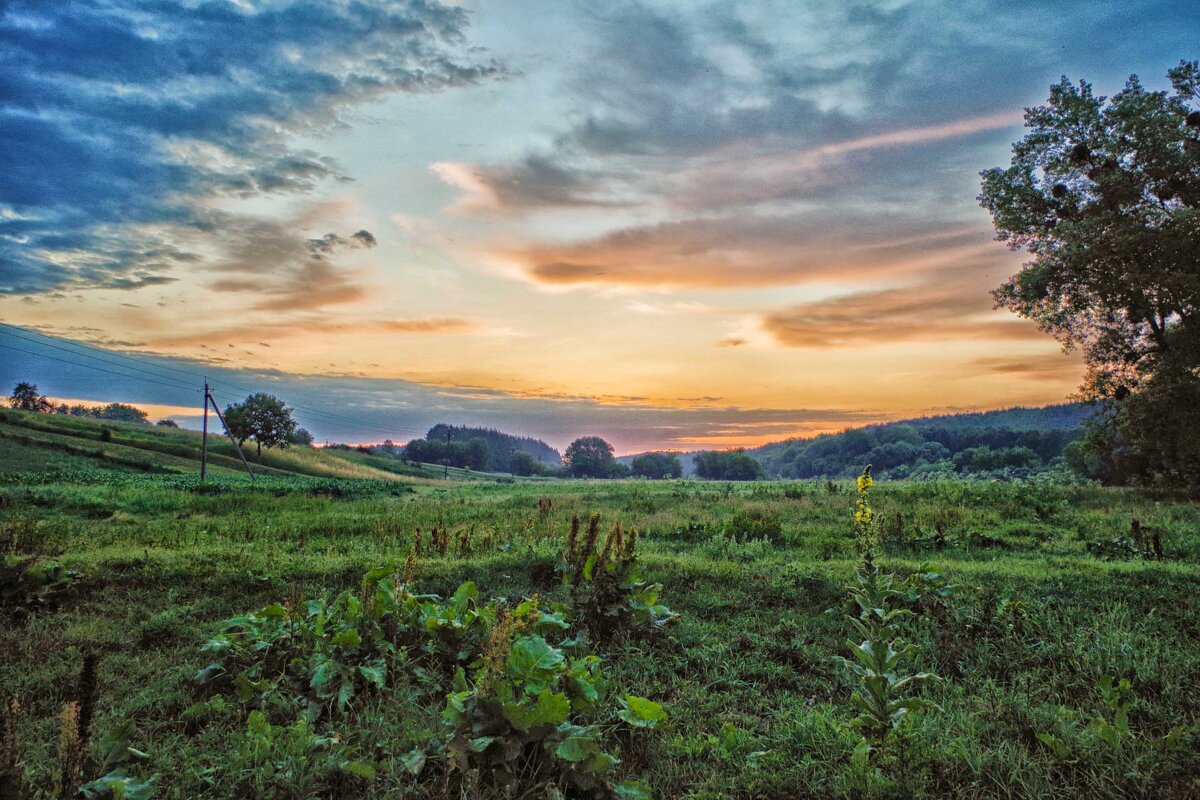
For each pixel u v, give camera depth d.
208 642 5.56
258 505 22.64
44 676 5.50
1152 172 23.31
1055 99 24.83
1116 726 4.59
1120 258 22.83
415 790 3.85
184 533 14.45
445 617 5.79
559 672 4.56
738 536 13.97
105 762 3.75
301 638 5.62
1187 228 21.52
